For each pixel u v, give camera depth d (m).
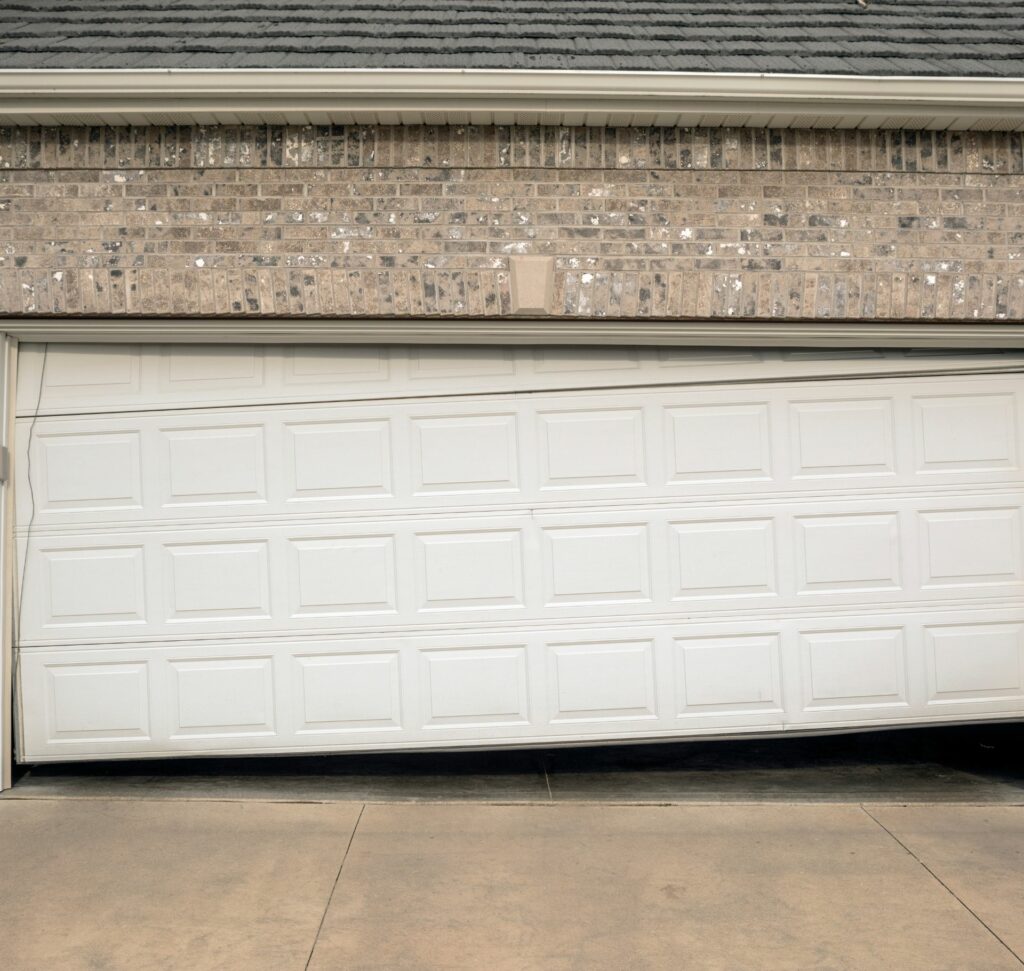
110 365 5.44
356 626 5.44
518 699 5.45
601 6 5.91
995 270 5.19
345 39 5.34
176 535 5.43
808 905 3.89
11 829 4.69
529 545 5.45
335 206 5.14
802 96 4.92
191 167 5.13
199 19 5.64
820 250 5.17
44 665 5.41
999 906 3.86
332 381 5.45
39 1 5.95
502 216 5.16
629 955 3.51
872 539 5.47
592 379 5.47
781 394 5.46
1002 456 5.47
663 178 5.17
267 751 5.44
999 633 5.47
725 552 5.46
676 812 4.96
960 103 4.96
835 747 6.12
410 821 4.82
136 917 3.79
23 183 5.13
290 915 3.81
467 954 3.52
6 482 5.34
